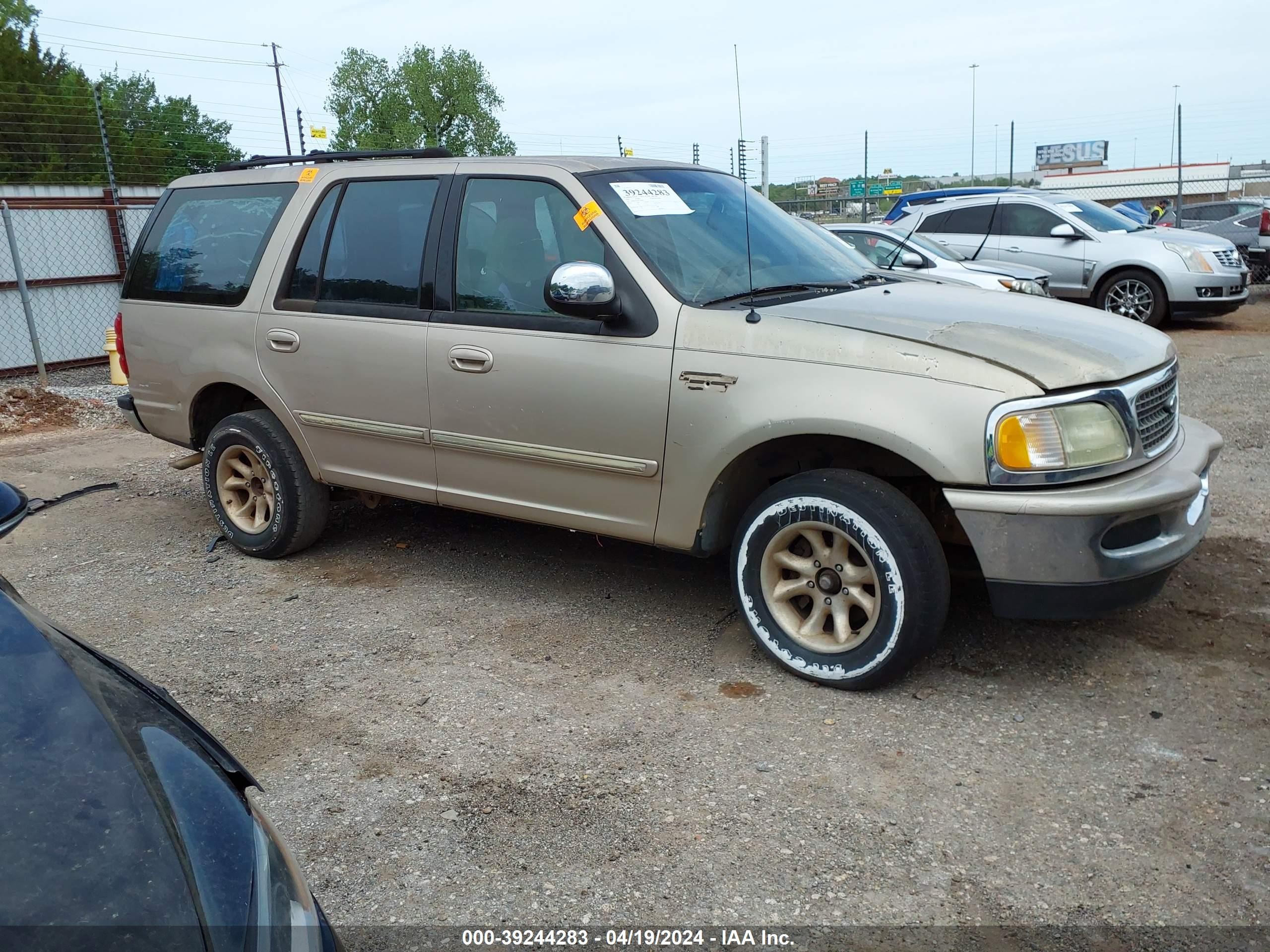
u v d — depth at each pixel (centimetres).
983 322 371
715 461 373
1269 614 418
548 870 279
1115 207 2042
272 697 384
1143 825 288
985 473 329
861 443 366
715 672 392
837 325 360
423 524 585
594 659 406
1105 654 391
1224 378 930
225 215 526
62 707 186
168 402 552
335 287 478
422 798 314
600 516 413
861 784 313
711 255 413
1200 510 376
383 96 5700
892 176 2859
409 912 264
